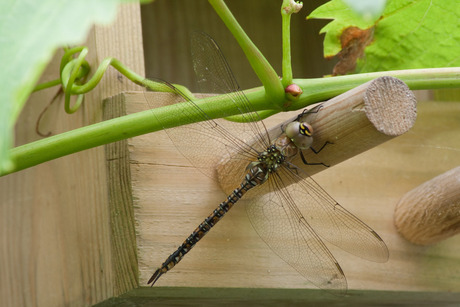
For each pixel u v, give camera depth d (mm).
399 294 564
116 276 528
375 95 486
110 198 533
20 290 567
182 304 549
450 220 548
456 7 560
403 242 566
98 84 546
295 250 526
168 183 529
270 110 518
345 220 525
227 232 534
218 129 524
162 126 508
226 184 530
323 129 501
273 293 542
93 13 308
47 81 571
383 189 568
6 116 290
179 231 526
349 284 552
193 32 518
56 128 563
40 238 562
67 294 549
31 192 567
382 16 568
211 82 514
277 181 526
